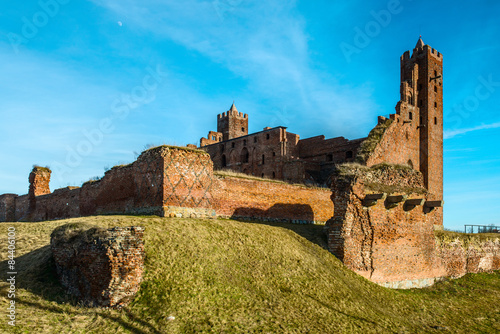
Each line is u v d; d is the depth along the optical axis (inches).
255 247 753.6
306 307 609.9
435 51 2043.6
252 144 1966.0
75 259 559.8
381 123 1614.2
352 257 854.5
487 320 812.0
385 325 639.1
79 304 518.9
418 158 1904.5
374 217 900.6
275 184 1135.0
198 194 918.4
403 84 1847.9
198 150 939.3
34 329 448.8
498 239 1392.7
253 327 508.1
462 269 1186.6
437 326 716.7
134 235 550.0
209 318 506.6
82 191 1230.9
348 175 895.1
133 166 958.4
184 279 572.7
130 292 524.7
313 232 991.6
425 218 1043.3
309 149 2018.9
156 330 466.0
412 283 966.4
